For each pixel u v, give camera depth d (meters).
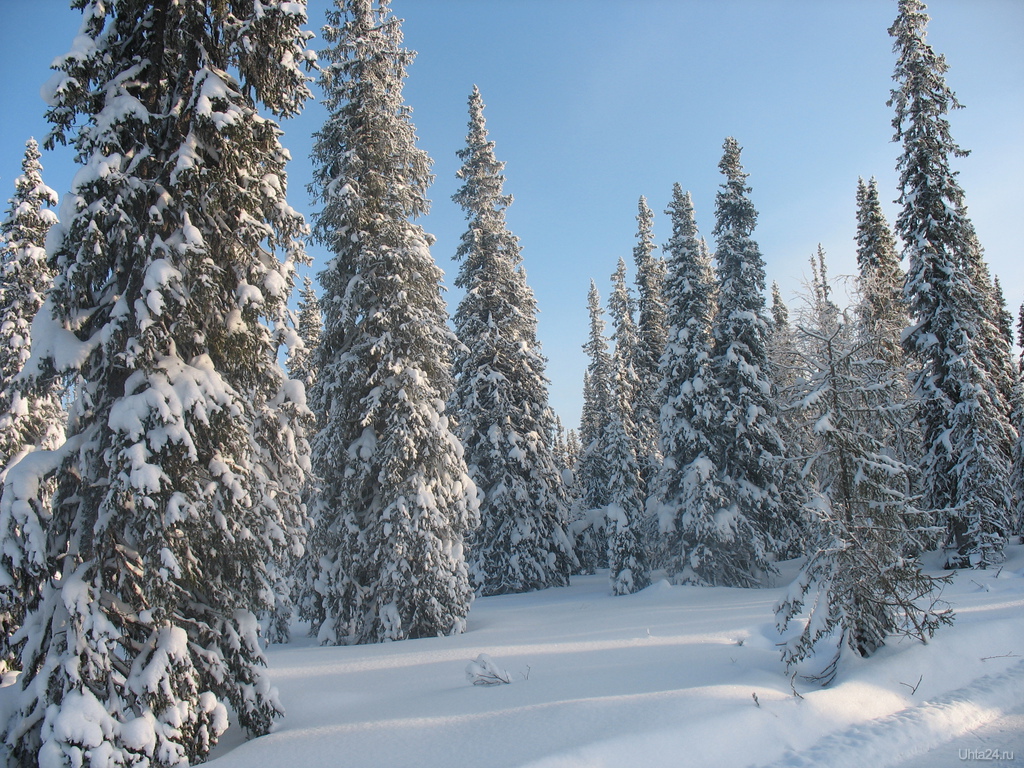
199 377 7.98
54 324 7.68
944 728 7.48
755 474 25.42
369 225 18.97
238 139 8.55
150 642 7.32
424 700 8.96
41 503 7.10
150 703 6.82
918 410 22.55
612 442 27.94
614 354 35.56
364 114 18.97
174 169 7.97
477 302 30.08
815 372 11.53
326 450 17.84
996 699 8.42
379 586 16.61
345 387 18.00
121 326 7.62
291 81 9.20
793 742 6.87
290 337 9.27
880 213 27.36
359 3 19.39
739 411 25.03
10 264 18.22
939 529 10.05
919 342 22.84
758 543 23.98
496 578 27.86
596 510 36.38
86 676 6.64
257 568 8.68
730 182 27.44
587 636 13.85
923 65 23.45
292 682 11.22
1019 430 30.39
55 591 7.26
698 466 24.70
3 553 6.64
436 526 16.86
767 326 26.33
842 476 10.38
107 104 8.05
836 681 8.59
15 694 6.96
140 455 7.05
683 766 6.08
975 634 10.19
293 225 9.34
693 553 24.58
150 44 8.88
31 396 7.74
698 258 27.97
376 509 17.31
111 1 8.30
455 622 16.75
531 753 6.05
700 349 26.25
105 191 7.64
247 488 8.28
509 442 28.08
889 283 23.50
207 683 7.88
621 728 6.53
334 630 16.92
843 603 9.27
